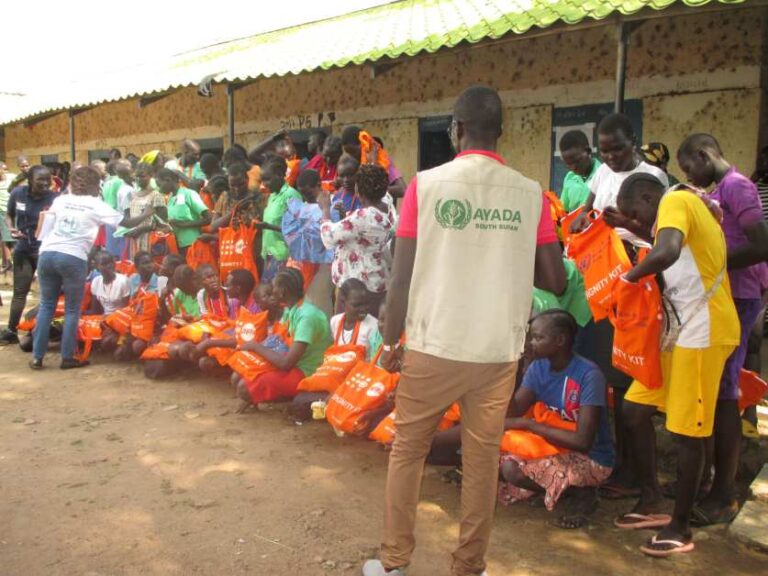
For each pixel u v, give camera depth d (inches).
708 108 261.7
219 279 235.6
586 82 293.1
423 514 141.2
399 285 106.7
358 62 271.4
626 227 127.8
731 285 134.6
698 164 135.6
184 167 319.0
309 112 411.5
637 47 277.1
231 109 334.3
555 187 307.4
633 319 123.7
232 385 202.7
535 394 145.3
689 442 123.3
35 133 690.8
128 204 302.7
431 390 105.8
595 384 137.3
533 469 137.9
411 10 390.6
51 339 278.7
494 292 103.5
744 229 128.3
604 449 140.3
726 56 256.5
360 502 144.6
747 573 121.0
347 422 163.6
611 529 136.7
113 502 143.2
